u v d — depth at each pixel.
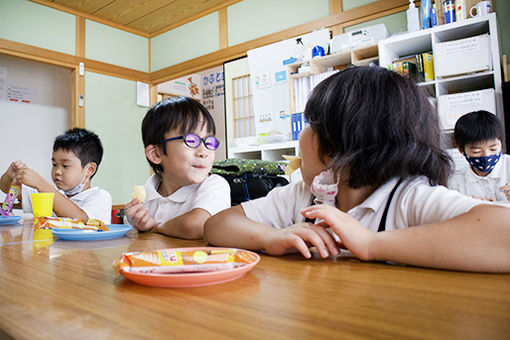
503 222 0.43
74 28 4.04
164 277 0.36
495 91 2.15
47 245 0.73
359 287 0.37
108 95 4.29
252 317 0.28
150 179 1.37
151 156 1.17
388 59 2.63
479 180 1.91
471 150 1.81
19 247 0.71
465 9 2.30
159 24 4.44
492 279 0.39
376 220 0.62
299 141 0.66
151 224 1.11
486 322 0.26
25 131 4.05
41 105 4.18
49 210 1.11
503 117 2.14
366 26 3.05
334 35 3.21
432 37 2.37
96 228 0.93
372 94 0.58
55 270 0.47
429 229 0.47
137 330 0.25
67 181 1.53
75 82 4.01
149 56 4.73
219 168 1.72
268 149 3.20
